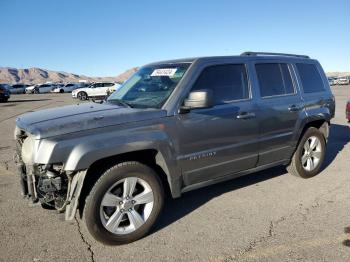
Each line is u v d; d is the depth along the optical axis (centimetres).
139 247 369
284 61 543
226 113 441
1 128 1287
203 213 449
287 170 587
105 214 369
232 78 464
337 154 748
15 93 5666
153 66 492
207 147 427
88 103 484
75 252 361
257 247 362
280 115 507
